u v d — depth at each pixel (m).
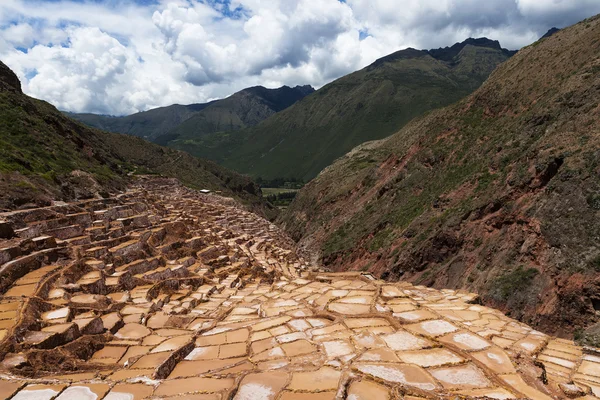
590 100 43.91
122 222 36.66
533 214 39.00
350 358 14.77
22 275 22.12
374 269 61.47
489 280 39.28
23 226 28.02
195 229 47.50
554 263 34.16
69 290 21.88
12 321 16.22
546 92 55.16
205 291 29.05
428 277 49.31
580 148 38.62
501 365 14.42
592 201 34.06
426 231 55.19
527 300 34.66
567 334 31.02
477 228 47.41
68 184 43.91
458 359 14.85
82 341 16.52
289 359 15.34
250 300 26.34
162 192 87.50
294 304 23.39
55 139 60.31
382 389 12.43
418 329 17.89
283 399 12.01
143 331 19.27
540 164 41.81
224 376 13.62
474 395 12.14
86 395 12.18
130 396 12.16
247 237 62.91
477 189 52.50
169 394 12.27
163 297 25.75
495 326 20.81
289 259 58.78
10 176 35.28
